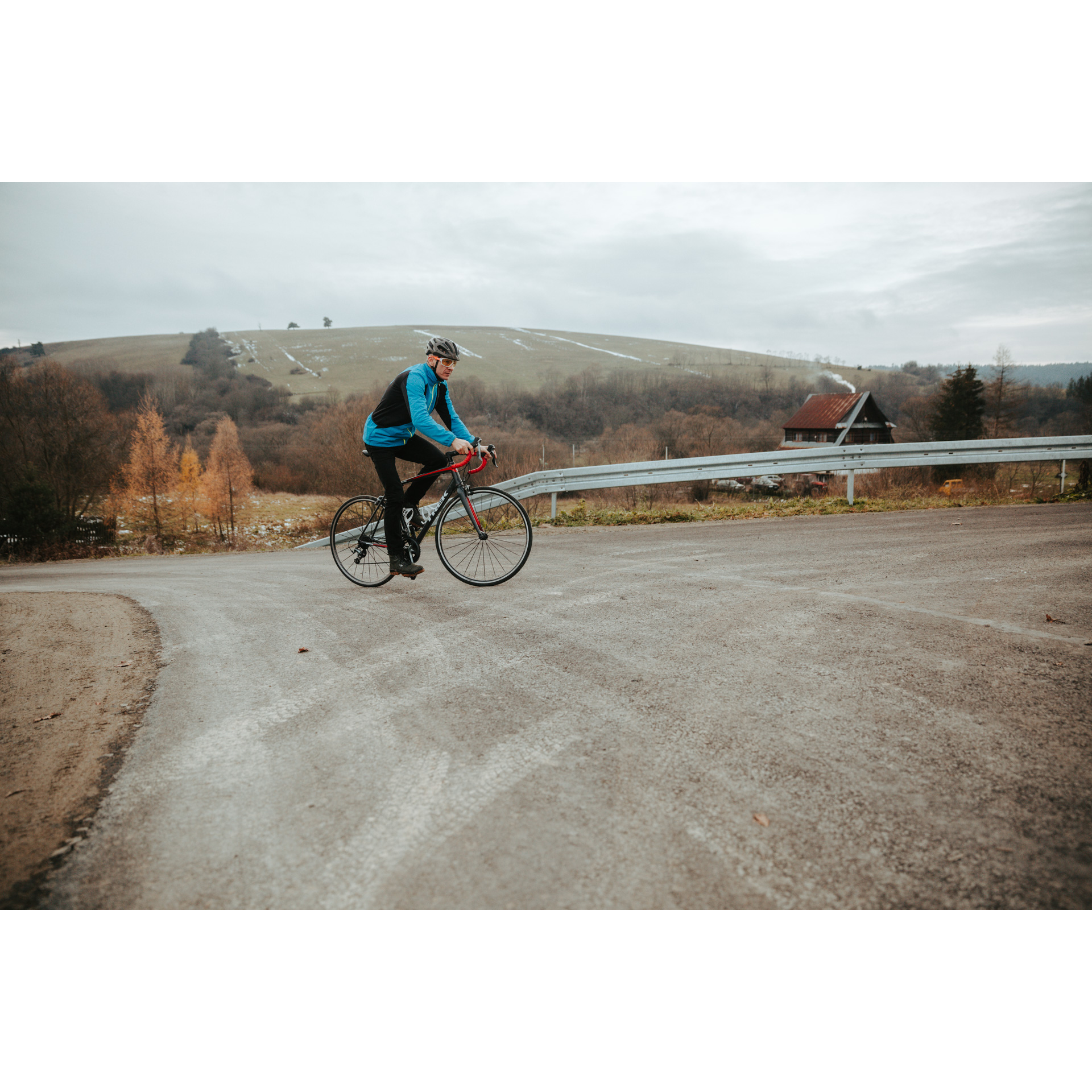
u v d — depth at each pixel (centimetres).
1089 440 1127
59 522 3012
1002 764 232
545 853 199
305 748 272
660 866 191
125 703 335
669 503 1794
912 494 1270
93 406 3241
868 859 190
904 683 302
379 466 520
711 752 249
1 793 253
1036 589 459
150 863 207
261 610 522
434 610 472
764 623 400
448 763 253
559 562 646
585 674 330
